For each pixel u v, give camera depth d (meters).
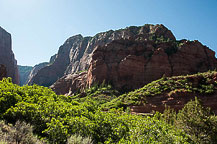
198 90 37.97
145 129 7.95
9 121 7.47
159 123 9.68
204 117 10.69
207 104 33.94
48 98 11.43
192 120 10.77
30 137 5.75
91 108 13.33
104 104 44.78
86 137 7.17
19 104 8.20
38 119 7.88
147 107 36.03
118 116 11.37
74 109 10.31
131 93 45.75
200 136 9.94
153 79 70.12
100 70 79.06
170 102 35.84
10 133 5.45
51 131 6.75
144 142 6.64
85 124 7.92
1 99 8.42
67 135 6.84
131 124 9.62
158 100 37.47
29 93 11.80
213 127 10.08
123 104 38.38
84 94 66.31
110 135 8.02
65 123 8.34
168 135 7.79
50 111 8.73
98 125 8.55
